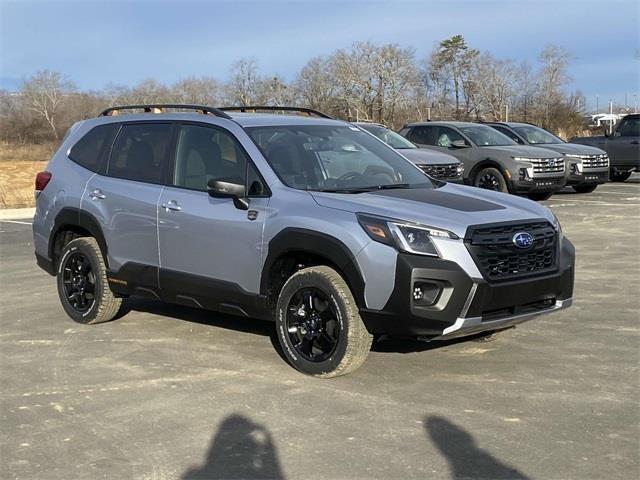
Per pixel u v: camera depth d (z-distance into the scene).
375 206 5.07
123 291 6.59
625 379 5.13
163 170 6.31
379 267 4.83
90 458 4.06
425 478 3.73
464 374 5.29
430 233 4.81
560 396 4.83
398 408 4.67
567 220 13.17
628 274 8.60
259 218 5.46
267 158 5.68
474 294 4.81
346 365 5.10
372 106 58.34
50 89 64.31
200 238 5.84
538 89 51.00
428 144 16.73
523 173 15.14
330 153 6.06
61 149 7.32
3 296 8.35
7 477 3.84
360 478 3.75
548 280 5.17
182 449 4.15
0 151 54.78
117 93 62.12
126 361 5.79
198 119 6.24
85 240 6.86
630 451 4.00
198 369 5.54
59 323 7.04
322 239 5.06
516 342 6.05
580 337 6.16
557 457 3.94
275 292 5.52
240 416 4.60
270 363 5.64
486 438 4.20
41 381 5.36
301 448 4.12
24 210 19.78
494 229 4.97
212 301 5.88
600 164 17.27
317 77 58.62
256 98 58.78
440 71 57.38
